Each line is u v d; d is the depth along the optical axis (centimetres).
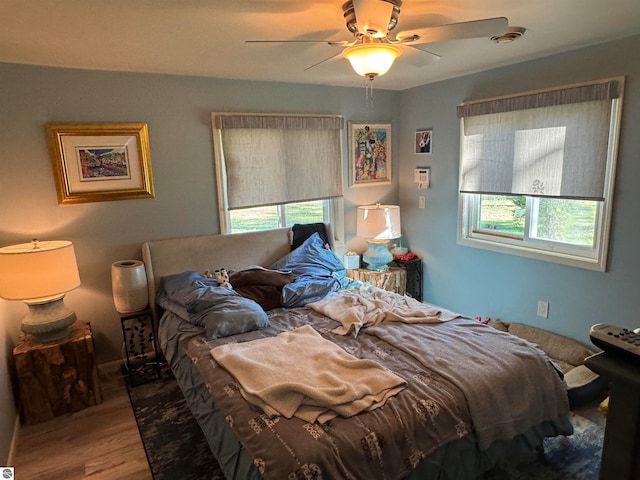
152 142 311
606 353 67
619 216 269
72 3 172
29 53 244
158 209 320
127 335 316
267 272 310
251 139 348
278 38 228
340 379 181
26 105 268
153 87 306
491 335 228
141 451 229
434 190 399
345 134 399
